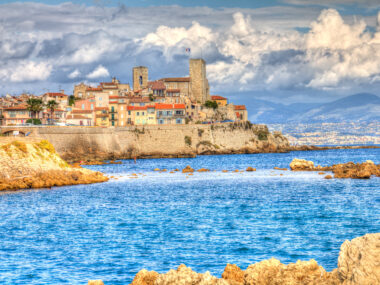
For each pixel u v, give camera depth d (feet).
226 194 478.59
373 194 452.76
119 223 330.54
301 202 410.93
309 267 168.14
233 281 169.27
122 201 435.94
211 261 232.94
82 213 372.99
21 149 565.94
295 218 336.08
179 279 159.84
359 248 147.43
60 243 274.77
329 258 233.96
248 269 171.94
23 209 392.68
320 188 508.53
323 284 153.38
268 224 316.19
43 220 345.72
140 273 175.11
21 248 264.72
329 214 349.82
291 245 259.39
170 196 469.57
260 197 450.30
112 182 607.37
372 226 305.53
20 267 228.43
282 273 166.30
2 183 526.57
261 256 239.91
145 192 502.79
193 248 256.93
